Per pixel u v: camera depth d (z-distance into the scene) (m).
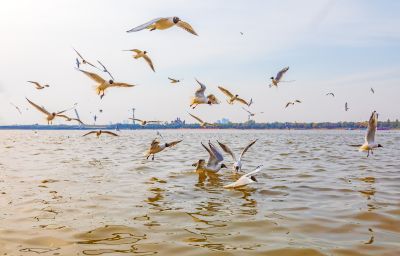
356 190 18.14
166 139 79.56
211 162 19.66
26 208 14.53
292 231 12.01
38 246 10.63
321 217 13.49
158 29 10.23
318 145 55.00
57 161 30.55
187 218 13.41
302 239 11.30
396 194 17.23
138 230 12.05
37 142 66.31
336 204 15.38
